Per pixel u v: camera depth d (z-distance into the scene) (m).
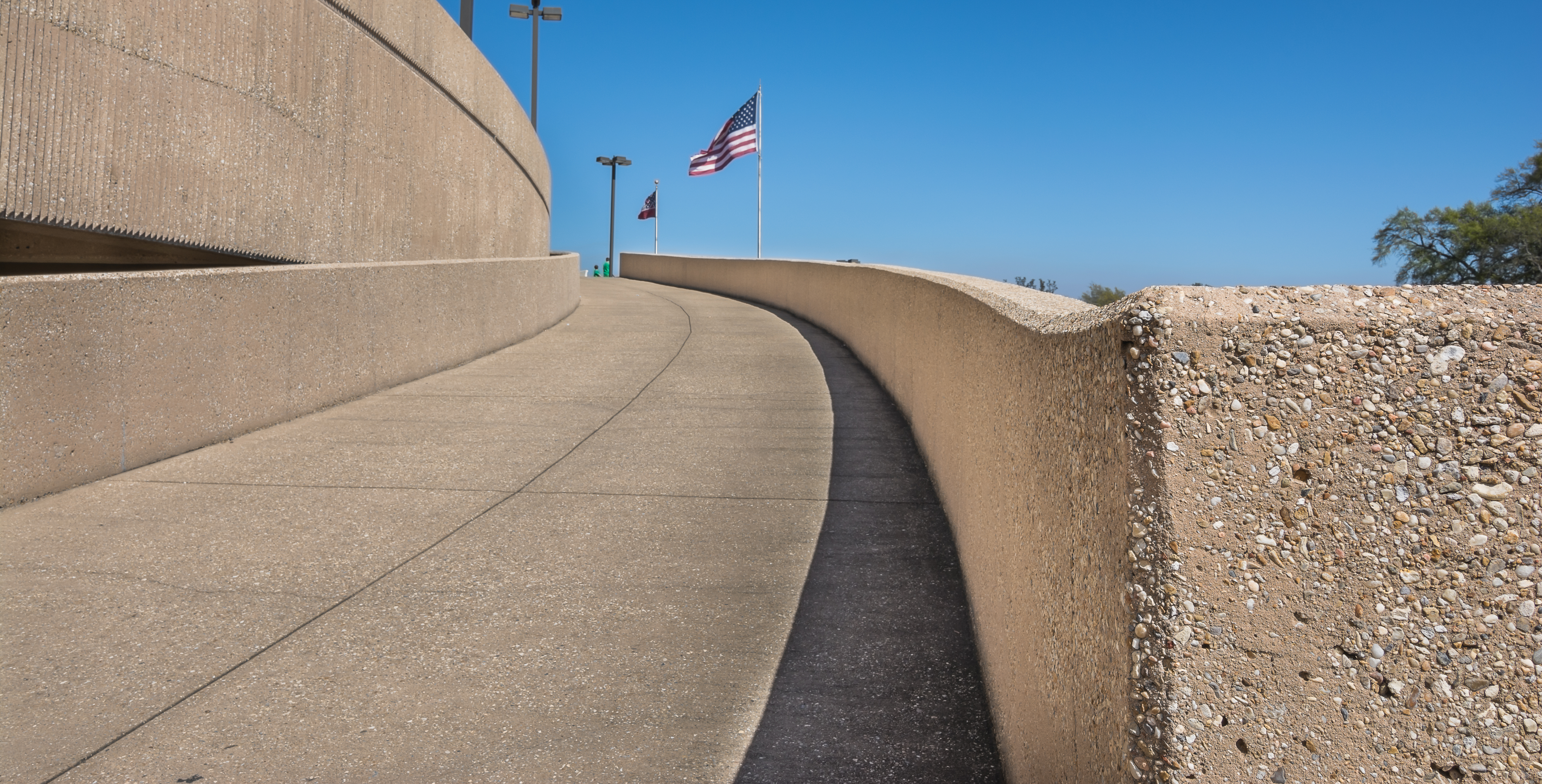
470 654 3.53
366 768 2.78
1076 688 1.82
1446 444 1.41
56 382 5.51
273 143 9.16
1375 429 1.43
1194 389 1.47
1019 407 2.63
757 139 26.67
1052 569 2.08
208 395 6.73
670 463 6.34
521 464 6.34
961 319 4.44
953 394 4.73
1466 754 1.38
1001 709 2.77
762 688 3.25
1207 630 1.42
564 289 16.16
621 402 8.54
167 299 6.32
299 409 7.75
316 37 9.93
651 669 3.40
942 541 4.70
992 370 3.27
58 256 7.59
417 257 12.68
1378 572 1.42
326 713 3.10
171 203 7.78
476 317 11.27
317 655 3.52
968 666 3.38
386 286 9.09
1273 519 1.44
